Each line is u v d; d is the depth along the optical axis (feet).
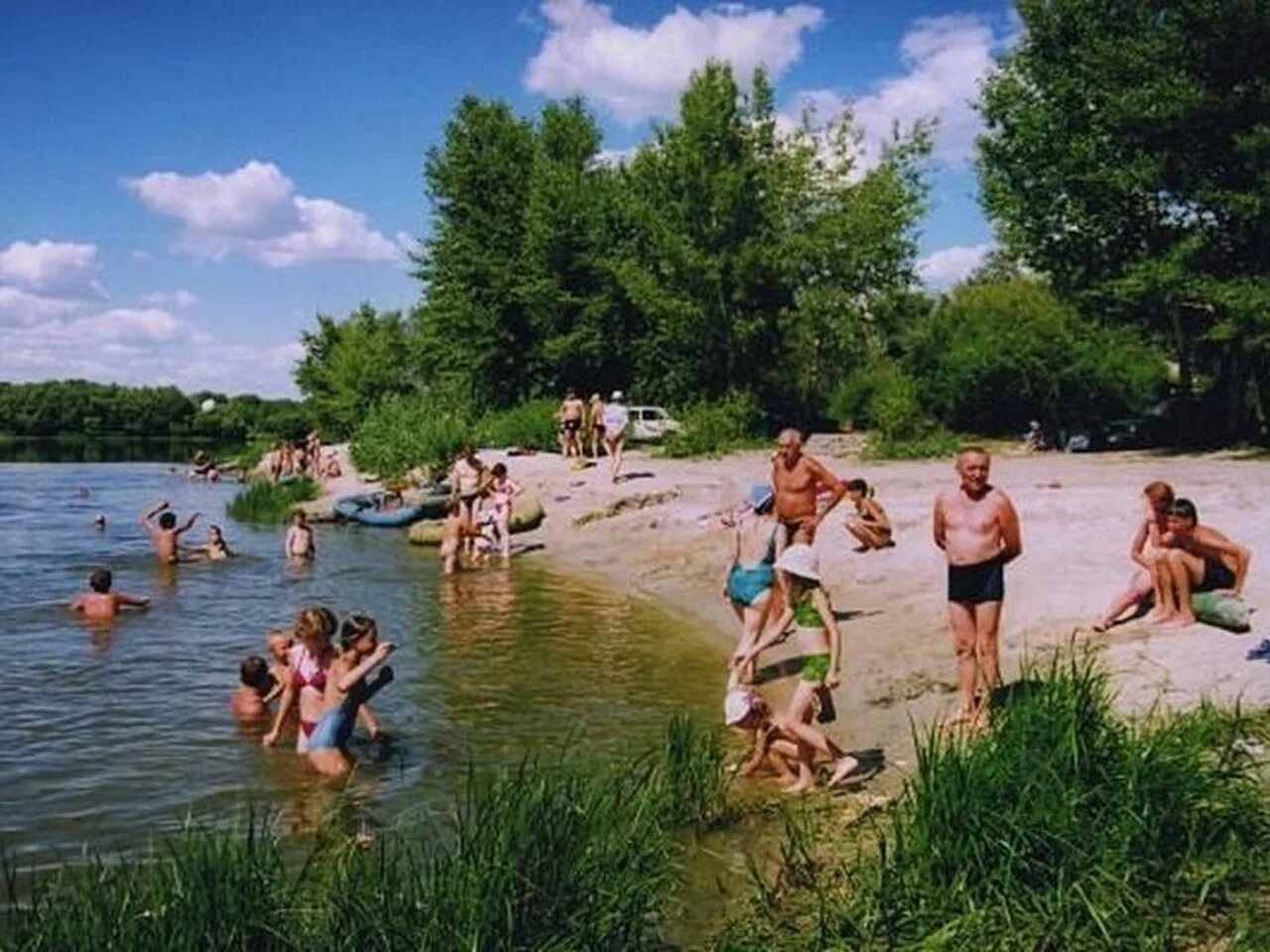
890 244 149.28
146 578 75.77
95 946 18.19
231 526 112.78
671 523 83.71
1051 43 121.39
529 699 41.93
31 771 34.35
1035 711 25.75
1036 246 124.06
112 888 21.39
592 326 168.96
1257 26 106.22
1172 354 153.17
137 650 52.70
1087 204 119.24
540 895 20.49
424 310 186.29
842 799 29.81
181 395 410.93
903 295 154.30
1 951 19.20
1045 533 58.18
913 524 66.49
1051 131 118.73
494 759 34.86
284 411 364.38
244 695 41.01
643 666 47.01
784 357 155.02
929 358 165.17
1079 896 20.99
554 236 168.76
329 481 146.82
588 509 92.02
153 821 30.01
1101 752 24.52
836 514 71.92
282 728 36.73
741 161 149.69
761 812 29.27
